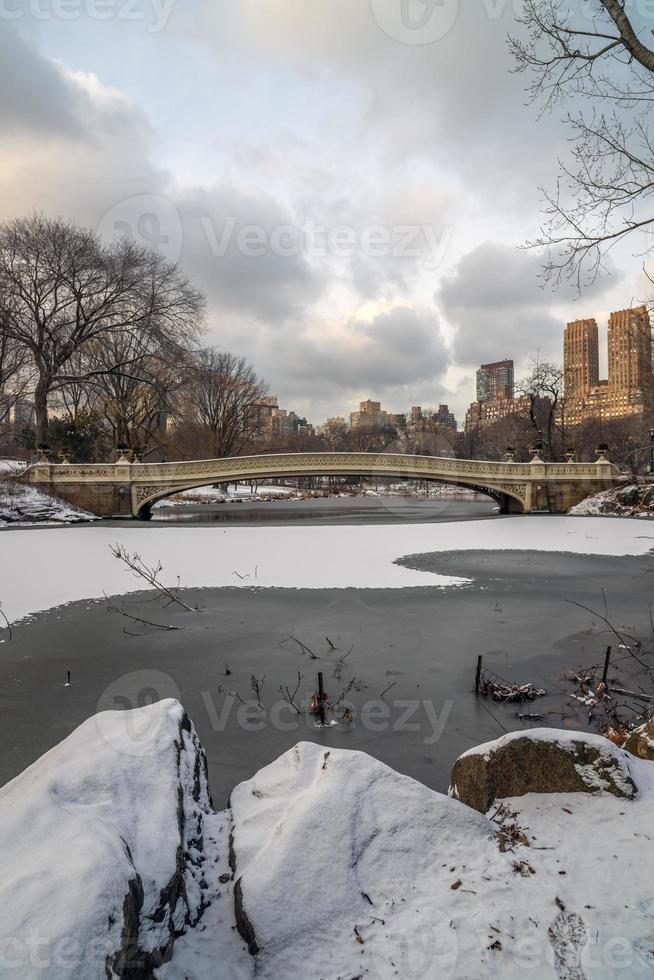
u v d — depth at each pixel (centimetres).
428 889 215
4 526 2980
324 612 1260
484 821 251
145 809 230
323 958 187
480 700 776
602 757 286
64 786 226
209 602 1352
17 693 800
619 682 839
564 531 2883
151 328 3822
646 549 2323
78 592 1441
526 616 1237
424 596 1429
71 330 4025
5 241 3603
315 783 266
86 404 5012
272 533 2705
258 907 202
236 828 257
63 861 172
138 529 2819
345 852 224
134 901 175
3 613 1232
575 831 251
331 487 8156
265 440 8188
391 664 924
